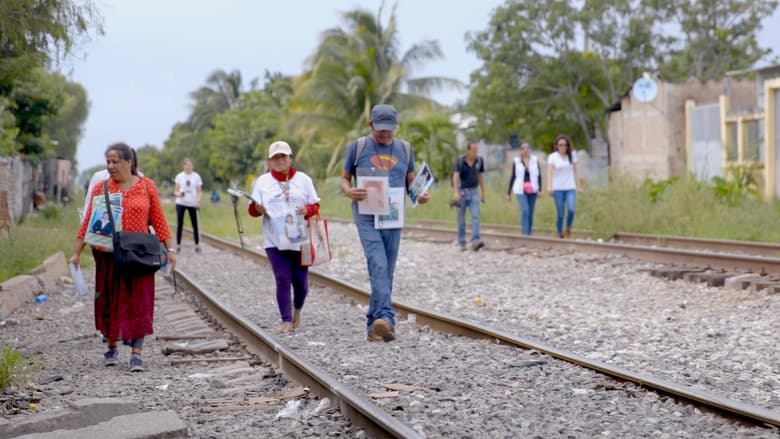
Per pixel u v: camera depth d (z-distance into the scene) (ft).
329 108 260.21
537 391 33.37
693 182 120.37
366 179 46.60
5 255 82.38
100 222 41.93
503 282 70.74
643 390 32.83
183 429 29.48
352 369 38.17
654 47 272.92
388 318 46.11
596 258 79.92
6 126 156.04
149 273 41.65
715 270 68.08
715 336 45.09
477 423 29.04
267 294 68.49
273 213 49.49
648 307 55.72
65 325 58.03
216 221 185.06
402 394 33.17
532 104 274.36
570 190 96.94
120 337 42.70
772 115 138.72
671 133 189.47
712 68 275.59
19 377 37.93
